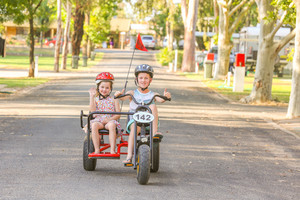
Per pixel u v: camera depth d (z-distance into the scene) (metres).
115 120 7.93
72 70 43.16
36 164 8.49
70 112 16.28
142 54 74.75
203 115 17.16
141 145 7.33
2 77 31.64
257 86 23.03
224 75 36.44
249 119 16.64
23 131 12.13
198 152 10.26
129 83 29.80
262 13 22.70
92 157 7.56
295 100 17.05
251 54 48.59
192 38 48.62
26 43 74.44
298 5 16.59
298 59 16.94
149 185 7.28
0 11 27.64
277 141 12.19
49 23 72.38
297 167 9.20
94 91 7.98
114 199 6.41
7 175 7.60
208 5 59.75
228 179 7.93
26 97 21.25
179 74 44.84
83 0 43.34
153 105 7.79
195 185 7.40
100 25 62.91
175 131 13.07
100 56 67.19
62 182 7.28
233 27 35.69
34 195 6.50
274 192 7.21
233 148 10.94
